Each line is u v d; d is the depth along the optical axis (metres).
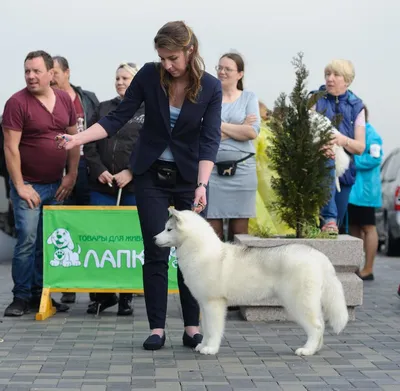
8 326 8.42
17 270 9.12
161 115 7.15
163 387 6.09
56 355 7.09
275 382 6.25
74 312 9.34
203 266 7.06
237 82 10.05
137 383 6.20
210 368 6.66
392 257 15.91
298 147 8.88
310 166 8.91
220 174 9.70
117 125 7.29
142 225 7.34
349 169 10.38
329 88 10.26
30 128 8.95
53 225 9.23
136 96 7.27
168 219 7.29
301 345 7.55
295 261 7.11
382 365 6.79
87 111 10.58
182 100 7.16
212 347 7.16
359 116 10.27
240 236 9.30
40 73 8.84
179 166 7.25
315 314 7.13
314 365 6.78
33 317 8.96
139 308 9.61
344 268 8.84
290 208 9.02
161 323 7.40
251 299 7.18
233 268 7.11
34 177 9.11
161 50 6.89
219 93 7.25
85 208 9.22
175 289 9.26
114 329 8.29
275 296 7.24
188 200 7.39
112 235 9.21
